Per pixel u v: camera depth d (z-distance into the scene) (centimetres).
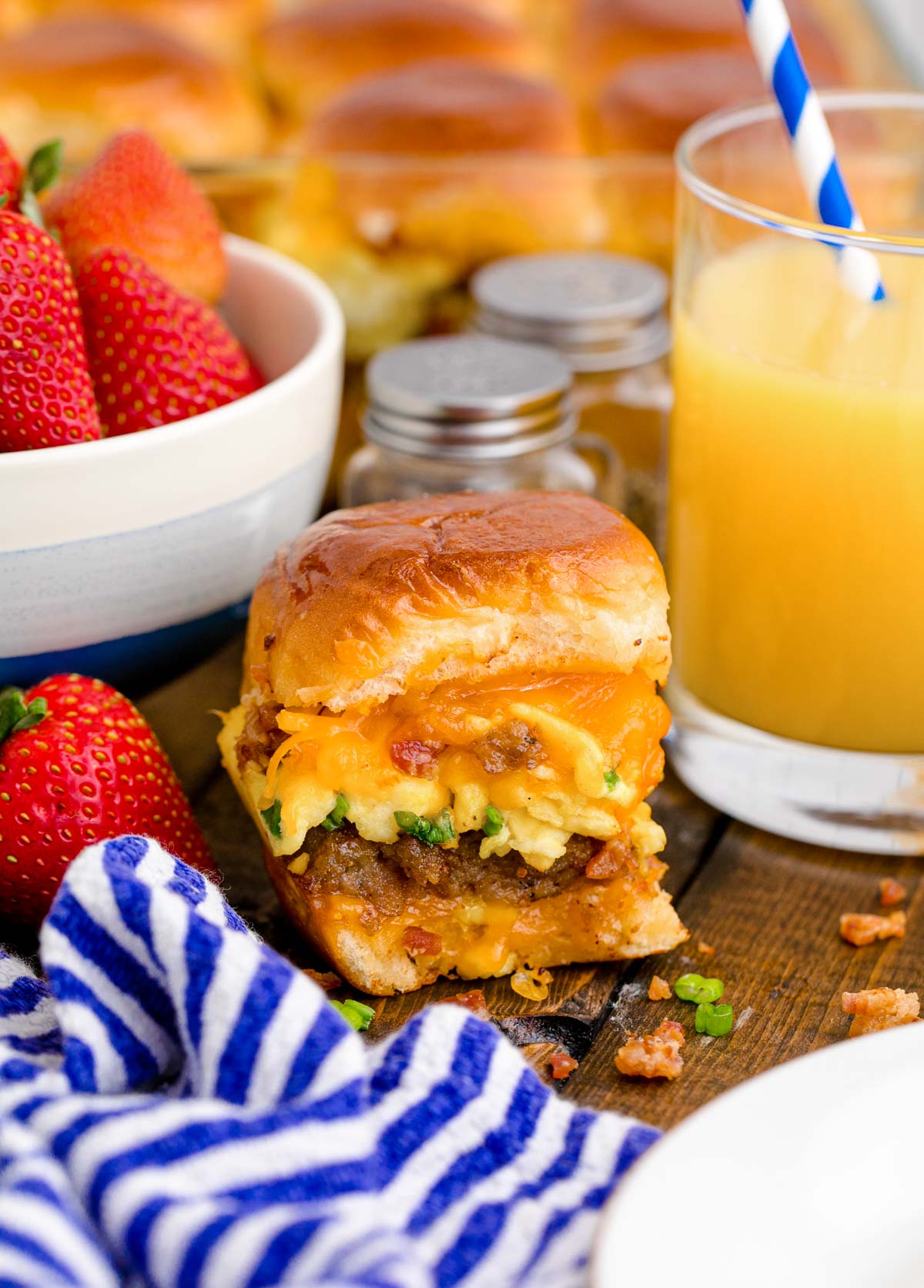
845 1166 43
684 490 52
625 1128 44
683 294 52
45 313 50
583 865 49
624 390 60
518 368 57
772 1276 42
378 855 49
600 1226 41
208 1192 42
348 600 48
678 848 52
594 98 79
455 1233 43
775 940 50
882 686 51
